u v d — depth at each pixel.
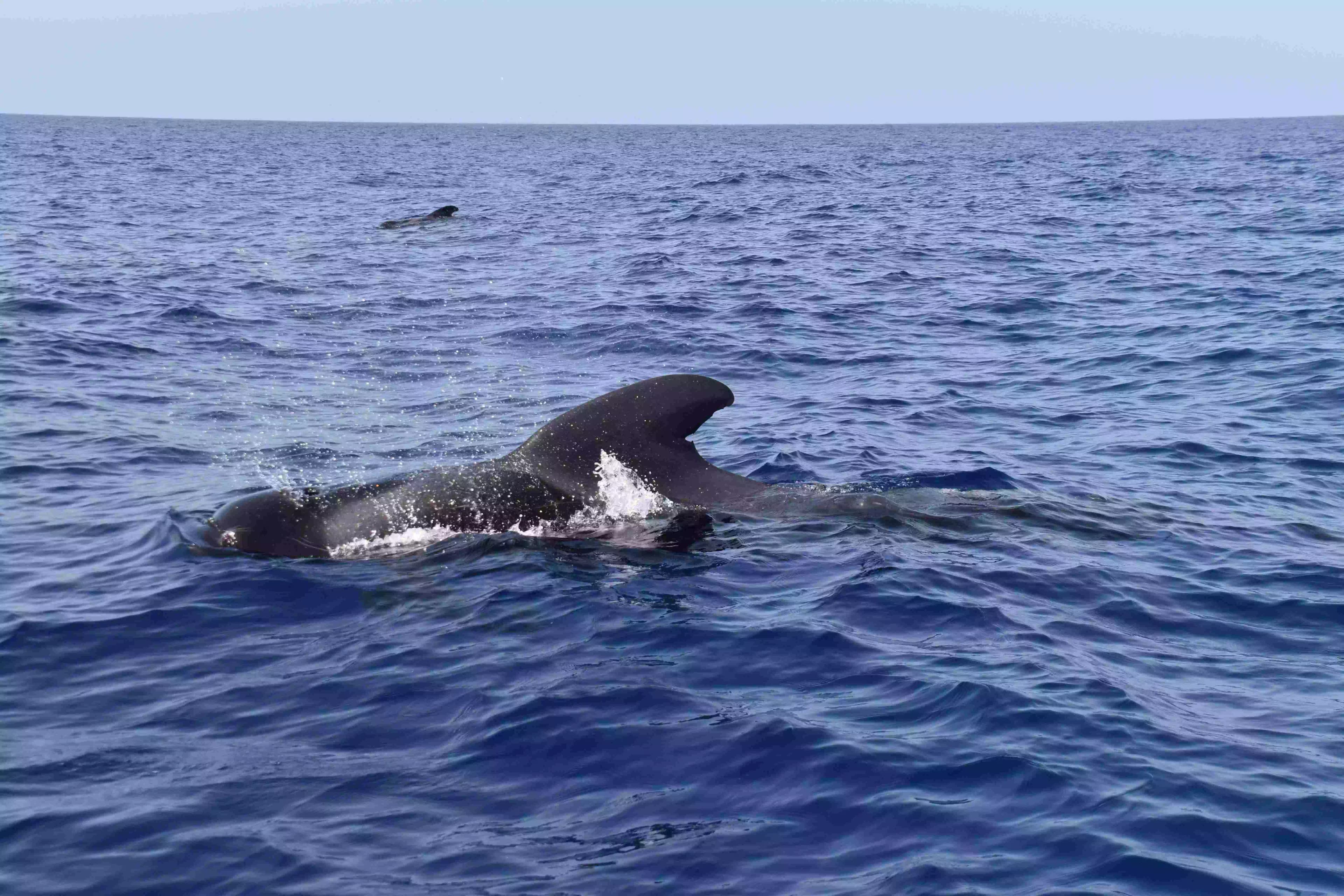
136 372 16.97
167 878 5.04
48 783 5.82
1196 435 13.62
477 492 9.84
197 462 12.33
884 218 42.41
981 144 137.00
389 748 6.21
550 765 6.01
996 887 4.97
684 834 5.37
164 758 6.09
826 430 13.85
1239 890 4.96
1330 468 12.34
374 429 14.00
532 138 199.62
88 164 77.12
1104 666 7.33
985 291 25.27
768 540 9.52
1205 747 6.21
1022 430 14.02
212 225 40.03
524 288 26.16
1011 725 6.41
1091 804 5.61
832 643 7.55
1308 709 6.74
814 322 21.72
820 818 5.51
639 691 6.82
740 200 51.31
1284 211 40.84
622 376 17.31
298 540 9.34
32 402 14.67
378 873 5.07
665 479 10.13
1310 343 18.39
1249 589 8.73
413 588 8.55
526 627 7.83
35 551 9.41
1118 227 37.66
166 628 7.86
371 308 23.58
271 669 7.23
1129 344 19.17
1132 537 9.87
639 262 30.41
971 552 9.34
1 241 32.38
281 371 17.50
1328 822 5.46
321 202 51.84
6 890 4.95
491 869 5.09
